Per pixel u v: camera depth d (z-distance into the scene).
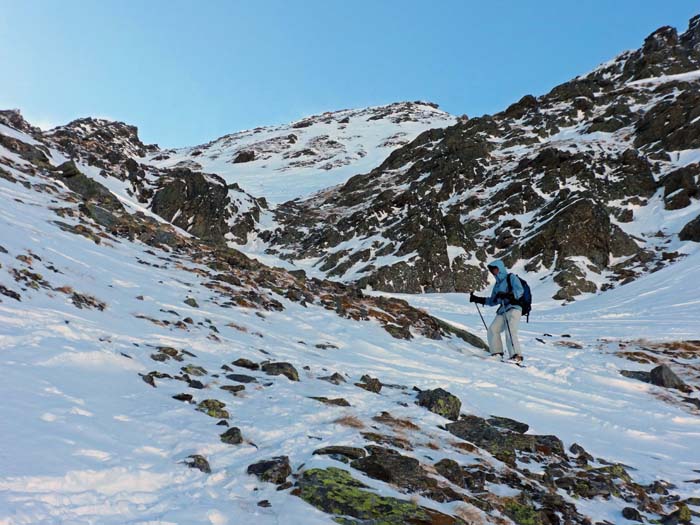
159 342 6.27
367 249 37.97
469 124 66.38
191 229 38.66
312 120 120.19
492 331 11.89
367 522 3.19
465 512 3.63
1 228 8.10
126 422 3.96
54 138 36.94
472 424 5.77
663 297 23.23
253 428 4.45
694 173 38.72
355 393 6.19
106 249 10.43
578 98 63.28
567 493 4.72
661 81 63.66
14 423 3.34
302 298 12.28
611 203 39.16
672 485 5.63
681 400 10.34
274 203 58.62
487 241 38.62
